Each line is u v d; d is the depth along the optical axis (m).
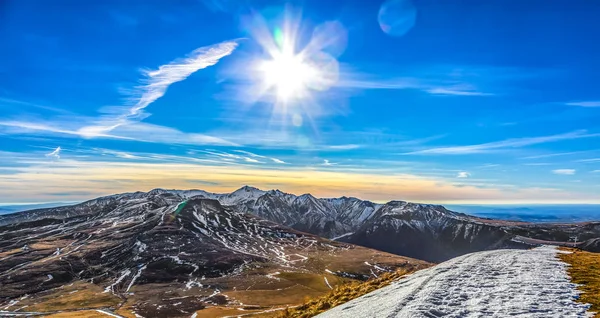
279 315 32.84
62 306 157.00
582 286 21.47
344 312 23.50
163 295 170.88
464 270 29.80
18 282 195.50
